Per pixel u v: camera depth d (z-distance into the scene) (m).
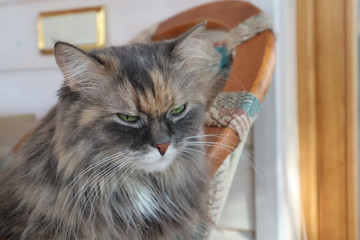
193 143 0.57
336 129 0.80
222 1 0.71
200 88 0.58
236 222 0.79
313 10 0.78
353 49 0.78
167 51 0.56
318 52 0.79
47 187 0.54
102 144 0.54
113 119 0.54
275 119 0.73
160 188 0.56
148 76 0.54
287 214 0.78
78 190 0.53
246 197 0.78
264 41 0.64
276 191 0.75
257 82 0.60
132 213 0.55
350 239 0.82
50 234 0.53
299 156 0.82
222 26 0.71
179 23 0.73
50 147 0.54
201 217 0.58
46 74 0.91
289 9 0.76
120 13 0.83
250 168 0.77
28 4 0.90
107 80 0.54
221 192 0.59
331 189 0.82
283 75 0.74
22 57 0.93
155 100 0.54
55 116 0.56
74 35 0.85
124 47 0.57
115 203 0.55
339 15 0.78
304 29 0.78
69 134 0.53
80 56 0.53
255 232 0.78
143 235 0.55
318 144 0.82
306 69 0.79
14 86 0.96
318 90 0.80
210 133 0.59
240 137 0.58
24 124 0.86
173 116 0.55
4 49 0.94
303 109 0.81
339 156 0.81
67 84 0.54
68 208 0.53
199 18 0.72
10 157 0.69
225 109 0.59
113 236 0.54
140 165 0.54
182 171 0.57
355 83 0.80
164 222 0.56
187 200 0.58
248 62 0.63
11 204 0.55
